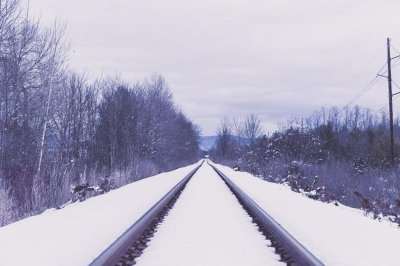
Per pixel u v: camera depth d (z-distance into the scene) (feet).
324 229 24.08
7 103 61.82
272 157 119.75
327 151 117.19
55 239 20.85
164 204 33.73
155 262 16.21
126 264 16.24
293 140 122.11
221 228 23.86
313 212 31.50
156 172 112.06
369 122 252.42
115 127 112.68
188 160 282.36
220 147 352.49
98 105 120.98
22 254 17.60
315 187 63.93
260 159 134.92
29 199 39.60
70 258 16.96
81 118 93.86
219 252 17.74
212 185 61.21
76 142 88.53
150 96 157.58
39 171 45.11
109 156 112.06
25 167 47.29
